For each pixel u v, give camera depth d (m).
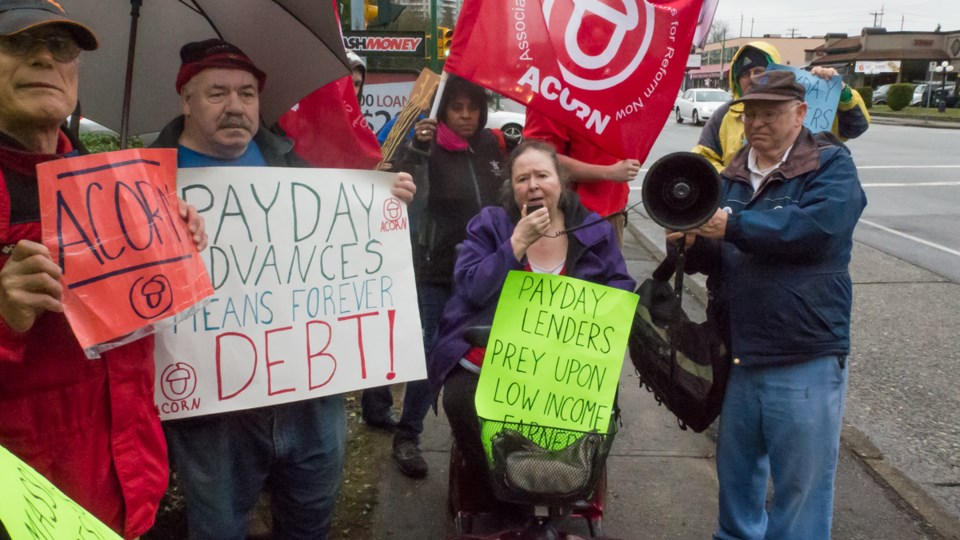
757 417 2.89
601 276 2.81
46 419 1.77
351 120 4.03
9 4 1.63
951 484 4.09
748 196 2.93
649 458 4.17
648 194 2.39
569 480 2.34
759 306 2.76
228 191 2.33
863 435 4.52
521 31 3.15
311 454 2.52
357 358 2.50
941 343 6.12
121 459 1.90
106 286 1.77
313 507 2.59
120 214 1.81
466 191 3.81
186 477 2.35
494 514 3.02
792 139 2.80
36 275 1.58
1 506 1.10
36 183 1.73
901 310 6.95
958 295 7.39
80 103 2.69
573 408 2.45
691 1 3.25
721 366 2.88
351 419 4.52
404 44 7.57
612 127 3.26
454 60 3.19
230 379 2.32
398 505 3.64
